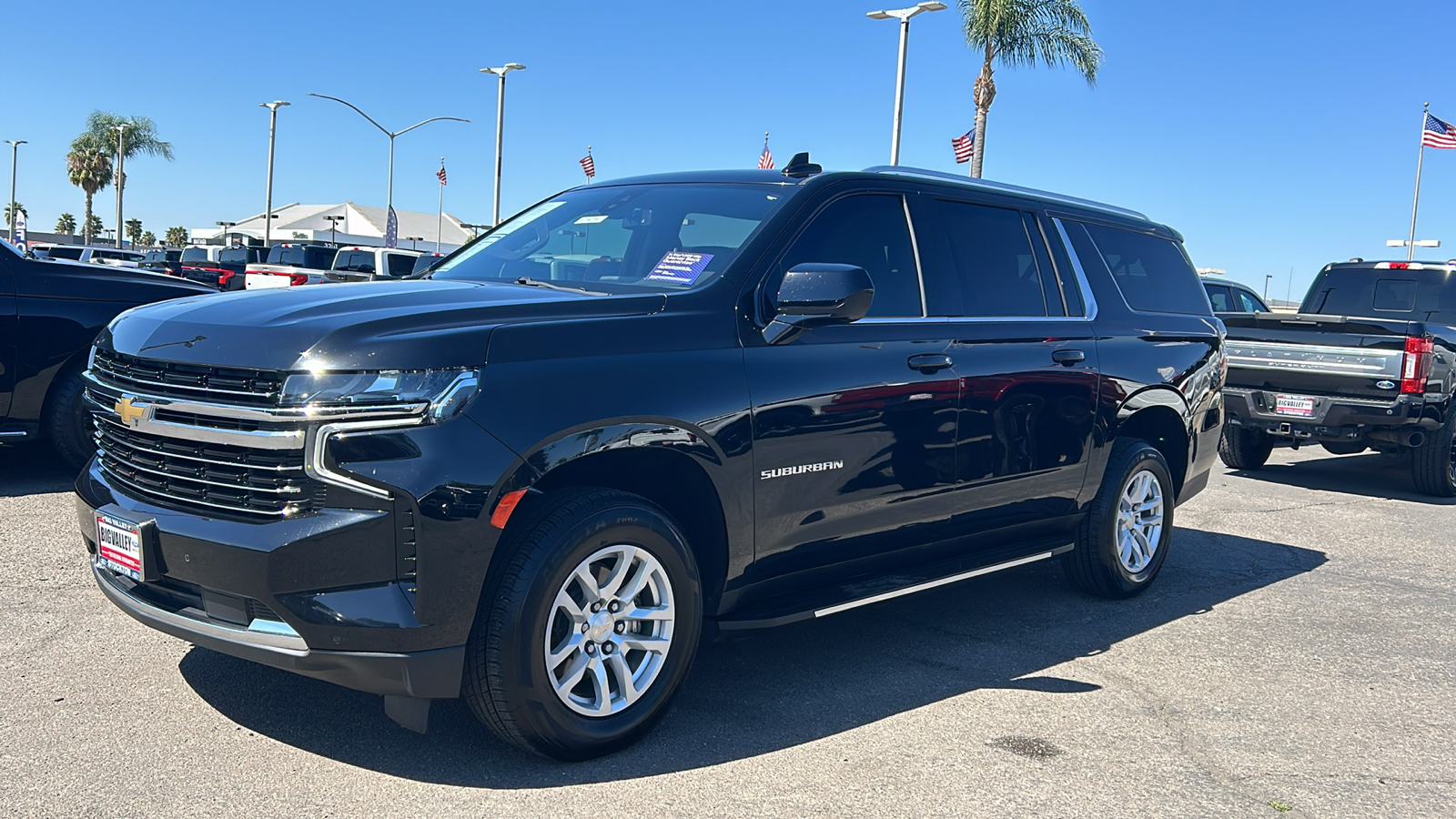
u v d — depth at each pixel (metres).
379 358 3.02
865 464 4.09
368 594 3.00
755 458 3.71
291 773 3.25
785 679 4.28
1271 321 9.68
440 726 3.63
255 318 3.25
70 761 3.25
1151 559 5.77
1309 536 7.65
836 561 4.17
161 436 3.24
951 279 4.62
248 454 3.07
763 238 3.96
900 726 3.84
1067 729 3.88
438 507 3.00
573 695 3.43
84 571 5.09
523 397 3.17
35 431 6.69
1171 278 6.05
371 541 2.99
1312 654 4.90
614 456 3.43
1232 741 3.85
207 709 3.66
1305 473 10.84
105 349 3.63
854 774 3.43
